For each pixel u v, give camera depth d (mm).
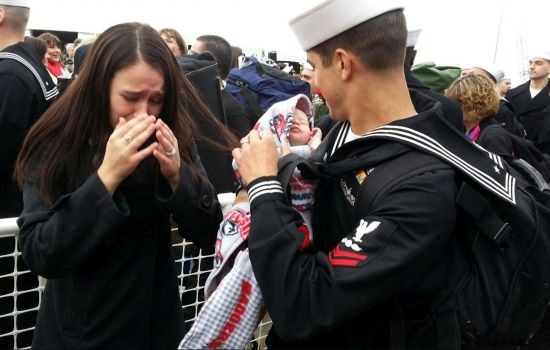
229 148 1608
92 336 1322
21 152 1330
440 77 3598
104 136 1298
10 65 2426
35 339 1382
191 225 1358
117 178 1183
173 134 1314
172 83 1312
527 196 1199
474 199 1065
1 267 2014
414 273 1043
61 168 1283
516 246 1141
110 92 1255
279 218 1100
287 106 1364
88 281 1309
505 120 4332
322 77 1220
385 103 1168
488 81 3221
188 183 1315
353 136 1248
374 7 1117
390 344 1103
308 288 1033
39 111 2480
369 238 1022
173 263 1517
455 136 1145
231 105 3010
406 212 1014
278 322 1054
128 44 1241
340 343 1160
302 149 1344
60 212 1197
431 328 1101
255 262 1090
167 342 1460
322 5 1154
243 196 1340
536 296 1161
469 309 1098
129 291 1339
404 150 1095
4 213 2406
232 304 1192
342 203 1157
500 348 1140
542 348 1371
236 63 5160
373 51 1128
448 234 1047
